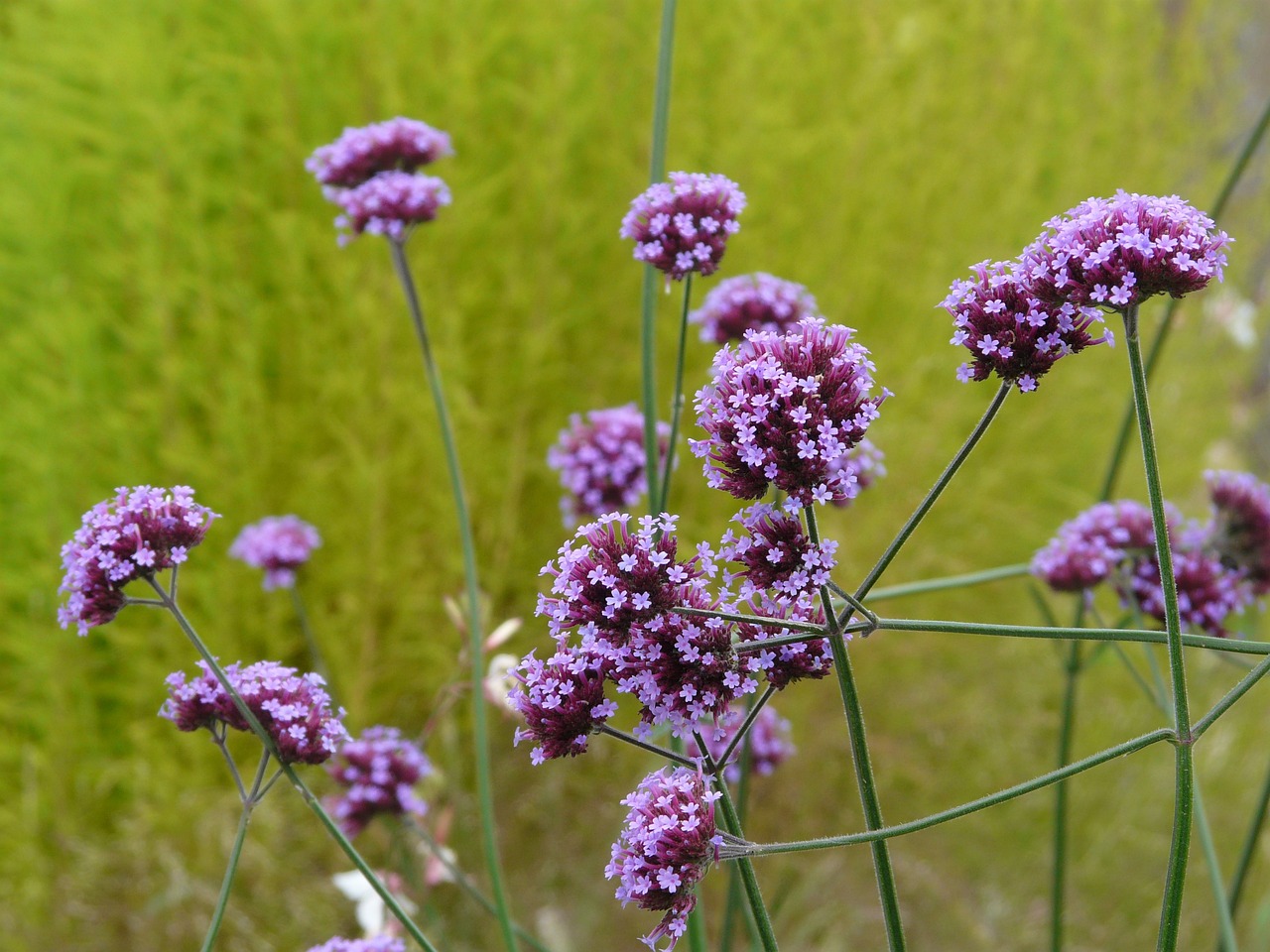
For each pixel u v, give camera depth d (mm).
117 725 4473
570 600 1294
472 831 4188
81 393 4297
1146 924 4391
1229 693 1183
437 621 4645
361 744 2410
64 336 4309
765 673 1419
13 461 4426
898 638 4953
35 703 4383
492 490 4812
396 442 4848
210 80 4641
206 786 4312
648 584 1255
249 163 4867
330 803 2625
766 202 5469
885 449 5211
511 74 5258
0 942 3836
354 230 2441
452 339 4652
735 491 1275
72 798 4285
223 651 4367
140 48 4570
